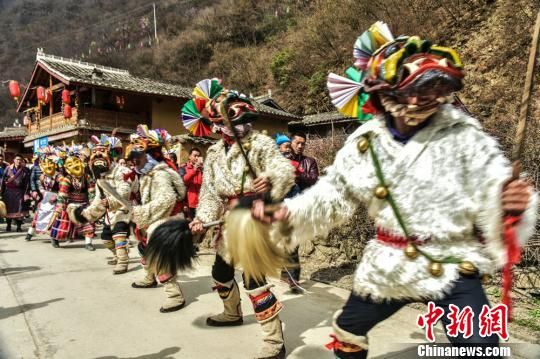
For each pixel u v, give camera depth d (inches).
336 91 102.4
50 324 158.1
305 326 152.3
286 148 199.0
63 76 762.2
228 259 138.3
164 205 168.9
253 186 117.2
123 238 235.3
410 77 71.4
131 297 190.2
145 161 177.8
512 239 73.4
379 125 81.7
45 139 813.2
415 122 76.0
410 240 78.8
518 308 155.0
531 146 178.7
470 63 588.1
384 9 791.1
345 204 86.0
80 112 791.7
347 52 919.7
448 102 79.4
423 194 76.4
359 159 82.0
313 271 221.8
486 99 510.9
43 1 3075.8
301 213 86.2
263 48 1368.1
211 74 1446.9
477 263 76.4
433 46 76.9
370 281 81.9
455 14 664.4
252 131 134.0
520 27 545.6
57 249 312.8
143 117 858.1
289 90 1057.5
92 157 258.4
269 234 88.3
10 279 222.2
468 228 77.0
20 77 2287.2
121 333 149.3
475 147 75.0
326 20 959.6
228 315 153.1
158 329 152.6
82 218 231.0
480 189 74.5
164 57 1646.2
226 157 132.3
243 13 1512.1
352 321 85.2
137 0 2618.1
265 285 126.0
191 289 201.2
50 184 354.9
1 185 408.5
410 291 78.5
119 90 781.9
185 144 497.4
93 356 132.0
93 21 2652.6
